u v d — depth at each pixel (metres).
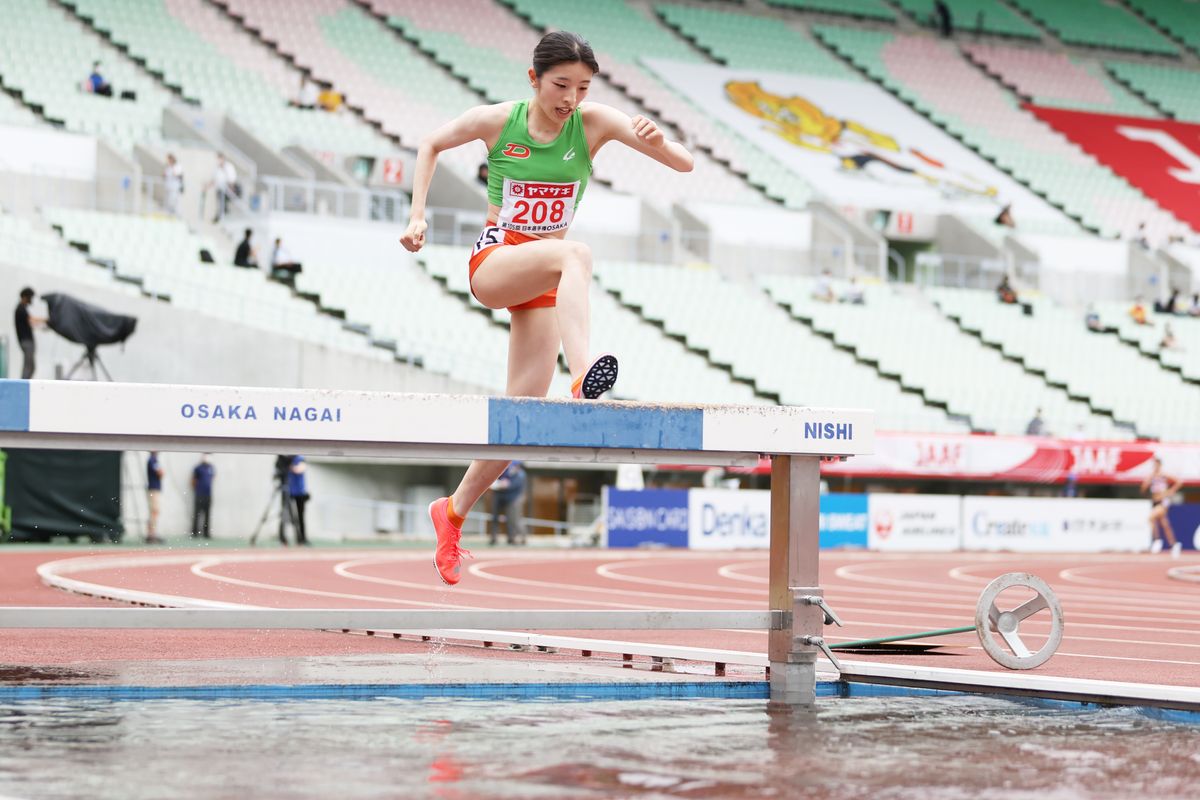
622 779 5.90
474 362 44.34
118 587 20.44
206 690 8.73
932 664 10.76
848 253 57.97
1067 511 47.44
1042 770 6.27
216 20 57.12
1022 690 8.78
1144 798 5.66
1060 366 56.59
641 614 8.74
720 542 42.16
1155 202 69.69
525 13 66.06
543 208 8.74
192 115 50.69
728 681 9.20
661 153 8.62
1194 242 67.88
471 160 55.56
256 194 48.28
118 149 47.59
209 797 5.48
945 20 76.69
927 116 70.31
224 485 39.62
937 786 5.84
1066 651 13.05
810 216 58.69
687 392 48.31
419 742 6.84
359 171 52.84
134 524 38.25
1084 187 69.00
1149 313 62.56
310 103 54.97
